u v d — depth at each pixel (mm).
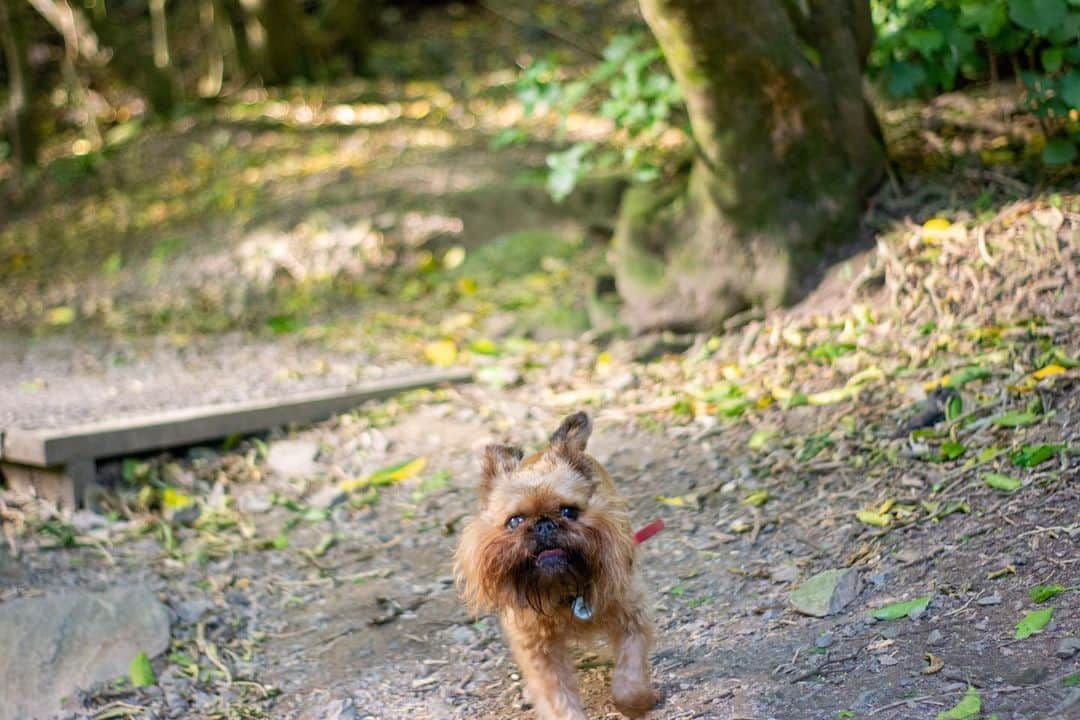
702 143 2531
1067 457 1821
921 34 2385
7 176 4398
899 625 1616
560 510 1531
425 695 1745
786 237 2512
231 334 2992
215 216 3656
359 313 3033
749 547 1917
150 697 1812
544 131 3834
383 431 2471
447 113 4223
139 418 2355
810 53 2498
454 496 2252
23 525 2195
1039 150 2523
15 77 4383
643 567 1930
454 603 1958
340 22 4914
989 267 2277
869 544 1813
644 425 2334
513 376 2592
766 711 1504
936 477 1907
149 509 2258
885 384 2186
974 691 1438
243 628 1964
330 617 1964
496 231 3271
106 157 4301
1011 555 1685
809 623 1689
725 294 2553
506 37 5051
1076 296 2154
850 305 2420
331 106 4480
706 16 2344
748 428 2225
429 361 2723
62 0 4594
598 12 5215
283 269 3285
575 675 1685
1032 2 2268
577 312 2775
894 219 2496
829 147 2488
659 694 1599
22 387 2648
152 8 4668
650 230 2670
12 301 3393
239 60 4824
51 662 1855
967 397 2049
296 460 2383
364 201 3480
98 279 3471
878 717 1441
